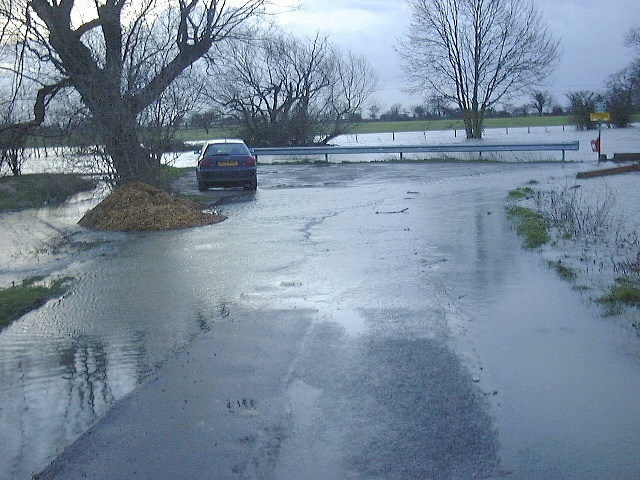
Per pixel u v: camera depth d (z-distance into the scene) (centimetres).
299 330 734
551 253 1085
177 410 542
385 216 1521
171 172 2633
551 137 4738
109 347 705
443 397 553
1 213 1856
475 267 1002
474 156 3484
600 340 678
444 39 4822
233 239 1289
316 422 514
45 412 553
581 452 462
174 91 1986
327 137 4475
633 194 1836
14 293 905
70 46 1958
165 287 943
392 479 432
